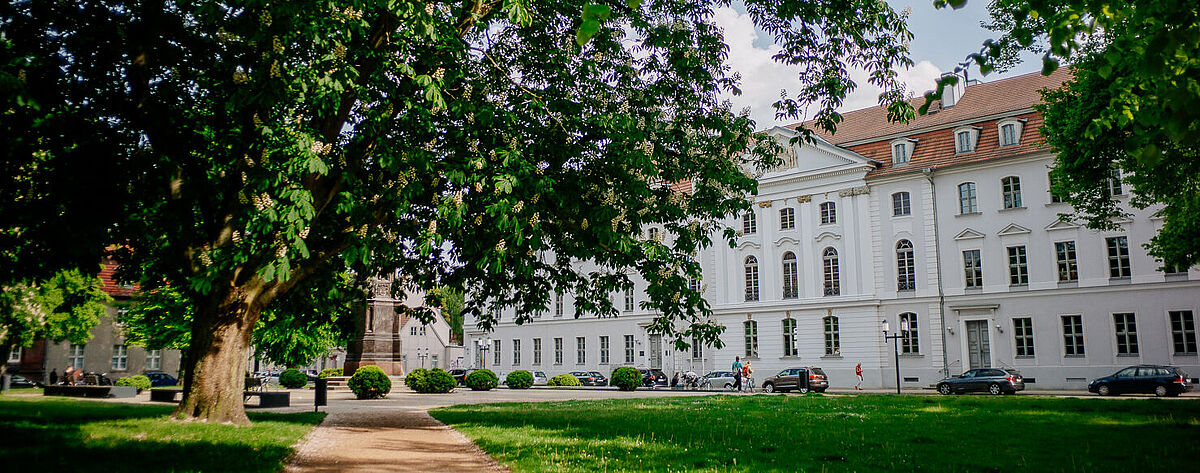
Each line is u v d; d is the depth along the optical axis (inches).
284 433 499.5
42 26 425.4
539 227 507.5
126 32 422.6
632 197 556.4
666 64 610.9
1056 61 262.7
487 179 476.4
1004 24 813.9
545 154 553.0
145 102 462.3
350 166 511.8
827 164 1781.5
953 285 1605.6
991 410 743.7
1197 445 428.5
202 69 481.1
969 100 1738.4
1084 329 1466.5
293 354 1375.5
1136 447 424.2
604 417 667.4
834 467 354.0
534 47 569.9
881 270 1689.2
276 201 438.9
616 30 586.6
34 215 426.6
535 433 513.3
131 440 422.3
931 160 1668.3
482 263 483.5
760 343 1845.5
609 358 2112.5
